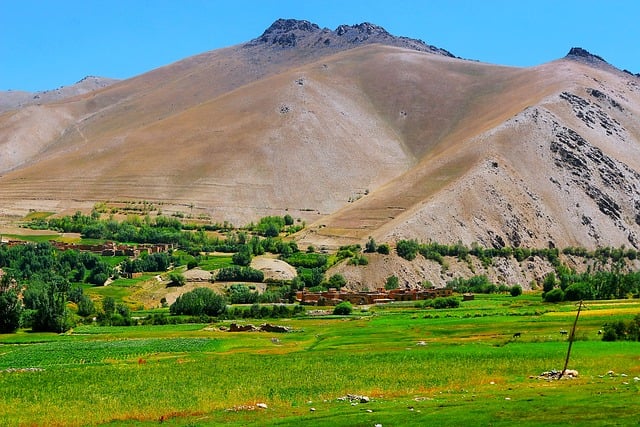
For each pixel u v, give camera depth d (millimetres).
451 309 169500
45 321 149375
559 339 98688
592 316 128250
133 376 83688
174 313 184250
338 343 113500
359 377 76688
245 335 133500
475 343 101312
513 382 67312
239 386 74250
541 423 46156
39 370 91500
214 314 181375
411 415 50875
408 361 86438
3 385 79125
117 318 168250
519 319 130625
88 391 74375
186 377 81812
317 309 190125
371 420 49969
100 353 109750
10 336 140625
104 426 56656
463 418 48812
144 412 61500
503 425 46344
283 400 64875
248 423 52812
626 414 47250
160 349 113562
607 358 78438
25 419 61188
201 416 58000
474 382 69250
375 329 130375
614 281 189125
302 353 102312
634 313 130250
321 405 59531
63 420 60188
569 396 54844
